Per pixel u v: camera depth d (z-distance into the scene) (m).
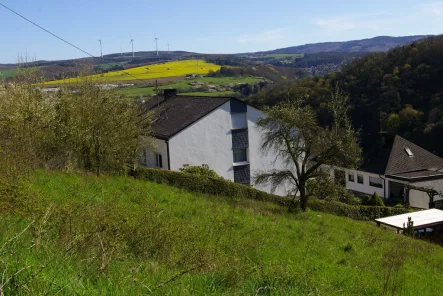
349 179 39.97
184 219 10.57
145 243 6.59
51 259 4.36
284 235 11.90
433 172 36.09
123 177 18.14
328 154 18.75
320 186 19.20
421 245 14.57
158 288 4.37
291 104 20.53
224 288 4.95
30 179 10.70
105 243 5.60
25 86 16.47
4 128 14.69
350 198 21.23
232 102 29.58
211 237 8.67
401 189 35.41
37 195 7.23
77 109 17.94
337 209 22.83
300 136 19.25
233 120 29.78
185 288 4.52
